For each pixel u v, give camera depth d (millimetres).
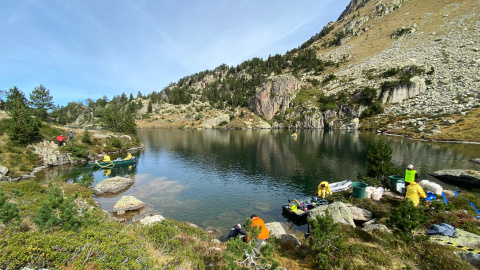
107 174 38562
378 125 94125
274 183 32062
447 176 29969
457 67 107500
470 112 73062
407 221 11055
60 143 47781
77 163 46062
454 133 62594
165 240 10867
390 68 132750
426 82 107938
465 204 16938
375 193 19359
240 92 198625
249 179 34344
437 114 80875
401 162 39406
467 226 12992
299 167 40281
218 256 10789
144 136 102188
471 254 9844
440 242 11266
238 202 25359
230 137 93938
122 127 82688
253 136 96875
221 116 160500
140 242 9031
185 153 57812
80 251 6910
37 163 40344
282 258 11742
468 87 89938
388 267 9789
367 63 157375
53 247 6664
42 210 10680
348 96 125688
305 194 27688
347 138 77062
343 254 10594
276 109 154750
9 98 63656
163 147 68625
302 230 18625
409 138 68875
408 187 16500
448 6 185125
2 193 11945
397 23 198375
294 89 158750
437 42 142625
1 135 41719
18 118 42500
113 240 7871
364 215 17188
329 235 11164
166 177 36312
